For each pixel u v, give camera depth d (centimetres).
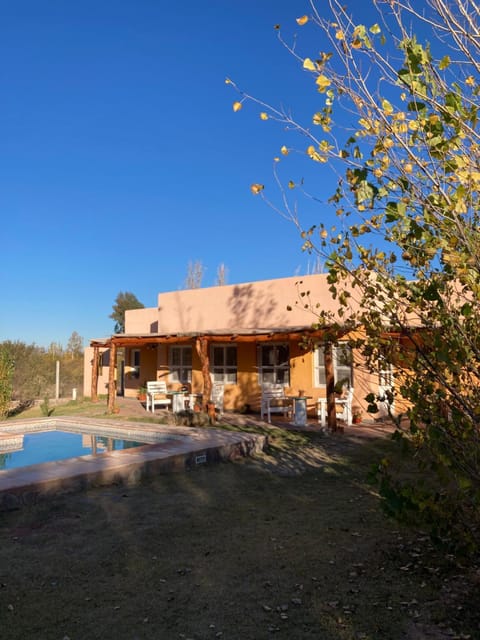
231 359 1852
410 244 330
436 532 353
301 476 809
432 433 313
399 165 300
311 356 1614
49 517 591
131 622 352
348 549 483
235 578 422
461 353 309
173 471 842
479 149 283
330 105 316
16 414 1869
